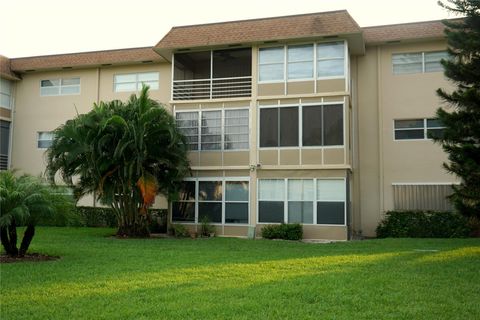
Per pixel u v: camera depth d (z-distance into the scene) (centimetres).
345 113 1906
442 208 2044
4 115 2694
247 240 1758
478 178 1359
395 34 2112
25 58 2711
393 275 948
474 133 1359
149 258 1207
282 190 1955
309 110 1953
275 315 667
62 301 750
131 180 1831
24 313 683
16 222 1172
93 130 1798
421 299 754
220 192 2039
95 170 1811
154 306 716
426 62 2130
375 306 714
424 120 2114
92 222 2431
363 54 2188
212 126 2080
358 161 2164
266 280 909
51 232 2023
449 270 1003
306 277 937
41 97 2700
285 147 1966
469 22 1425
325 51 1972
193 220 2058
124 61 2498
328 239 1872
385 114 2155
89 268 1047
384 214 2084
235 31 2066
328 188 1898
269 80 2023
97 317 663
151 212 2258
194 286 858
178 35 2152
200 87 2323
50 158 1861
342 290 812
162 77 2500
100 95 2592
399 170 2117
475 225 1839
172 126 1867
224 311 686
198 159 2077
